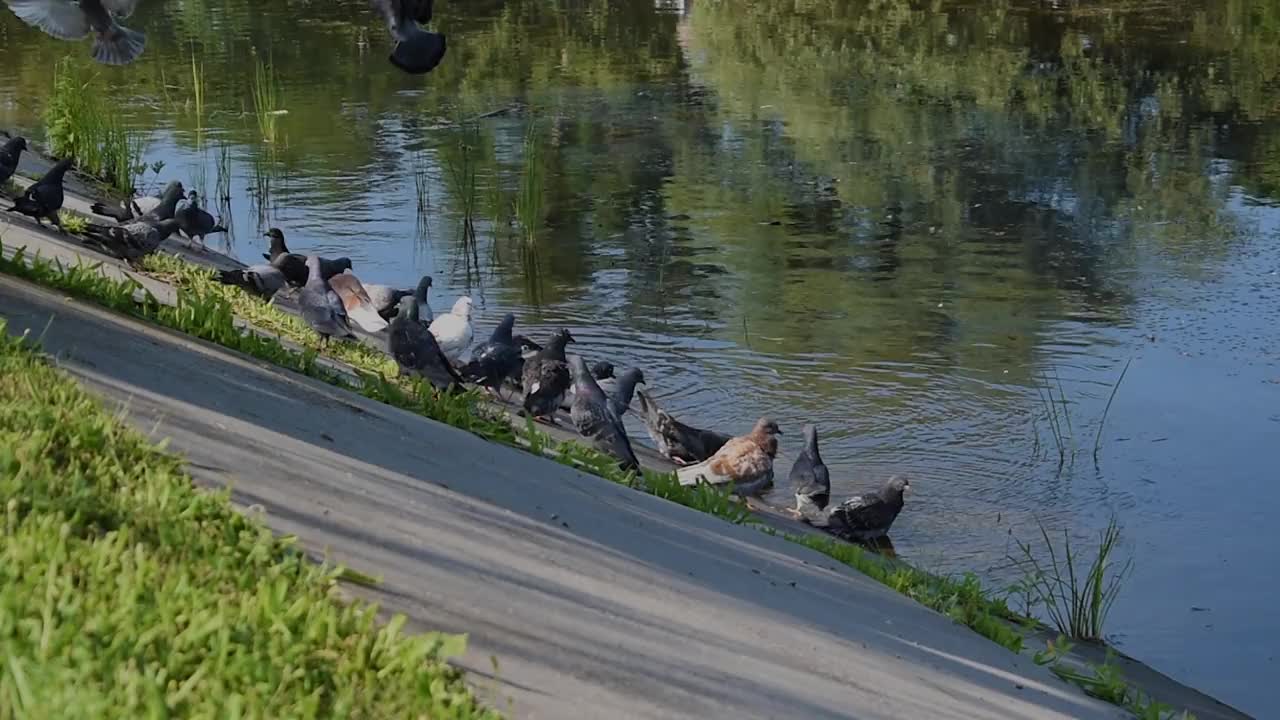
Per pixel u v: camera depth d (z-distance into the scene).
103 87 35.59
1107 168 30.05
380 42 41.09
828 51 40.56
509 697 6.21
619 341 20.48
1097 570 12.81
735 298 22.33
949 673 9.68
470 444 11.27
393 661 5.72
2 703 4.86
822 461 15.96
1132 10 44.94
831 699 7.88
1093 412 17.98
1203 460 16.59
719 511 13.19
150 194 26.17
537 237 25.28
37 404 7.55
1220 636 12.71
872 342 20.44
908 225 26.34
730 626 8.63
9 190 19.69
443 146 31.00
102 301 11.59
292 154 30.08
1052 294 22.69
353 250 24.27
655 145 31.42
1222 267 24.03
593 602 8.05
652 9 46.56
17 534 6.00
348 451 9.56
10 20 43.44
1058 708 9.88
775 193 28.16
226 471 8.09
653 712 6.74
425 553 7.84
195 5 46.69
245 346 12.13
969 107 34.78
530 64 39.06
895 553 14.36
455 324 17.62
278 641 5.63
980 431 17.44
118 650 5.27
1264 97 35.44
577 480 11.59
